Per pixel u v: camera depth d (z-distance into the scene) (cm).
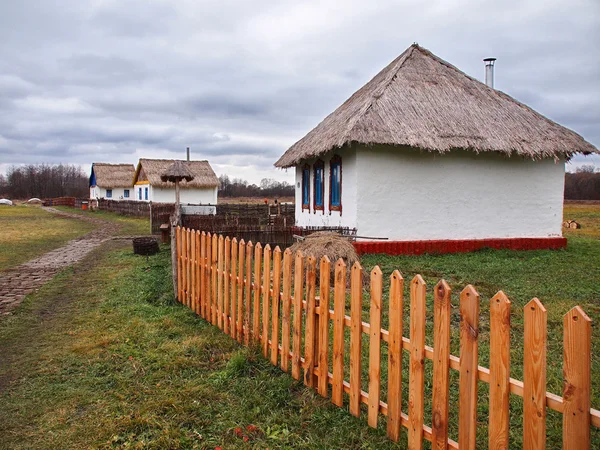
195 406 389
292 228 1298
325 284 392
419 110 1325
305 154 1414
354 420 363
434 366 298
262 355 491
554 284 883
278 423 365
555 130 1430
